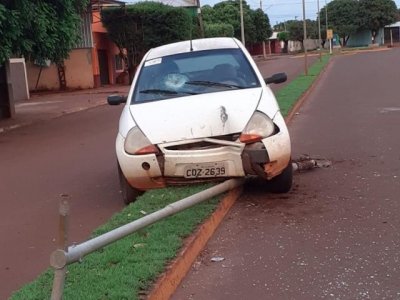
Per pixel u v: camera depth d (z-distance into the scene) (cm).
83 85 3512
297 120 1370
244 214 613
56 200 754
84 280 418
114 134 1380
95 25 3656
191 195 591
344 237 530
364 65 3569
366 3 8900
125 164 620
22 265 520
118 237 414
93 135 1395
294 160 834
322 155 923
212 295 429
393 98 1697
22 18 1398
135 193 658
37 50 1544
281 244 523
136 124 629
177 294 433
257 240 537
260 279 452
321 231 550
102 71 3816
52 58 1638
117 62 4075
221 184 615
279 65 4634
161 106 649
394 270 452
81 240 572
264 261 487
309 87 2158
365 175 763
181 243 493
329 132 1159
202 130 601
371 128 1166
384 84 2183
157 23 3566
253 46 8681
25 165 1041
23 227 639
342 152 938
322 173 790
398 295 411
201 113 615
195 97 658
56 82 3503
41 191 814
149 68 729
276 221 586
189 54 738
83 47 3431
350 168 812
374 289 422
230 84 684
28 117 1922
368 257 480
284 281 446
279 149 609
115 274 425
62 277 337
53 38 1534
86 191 791
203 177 611
